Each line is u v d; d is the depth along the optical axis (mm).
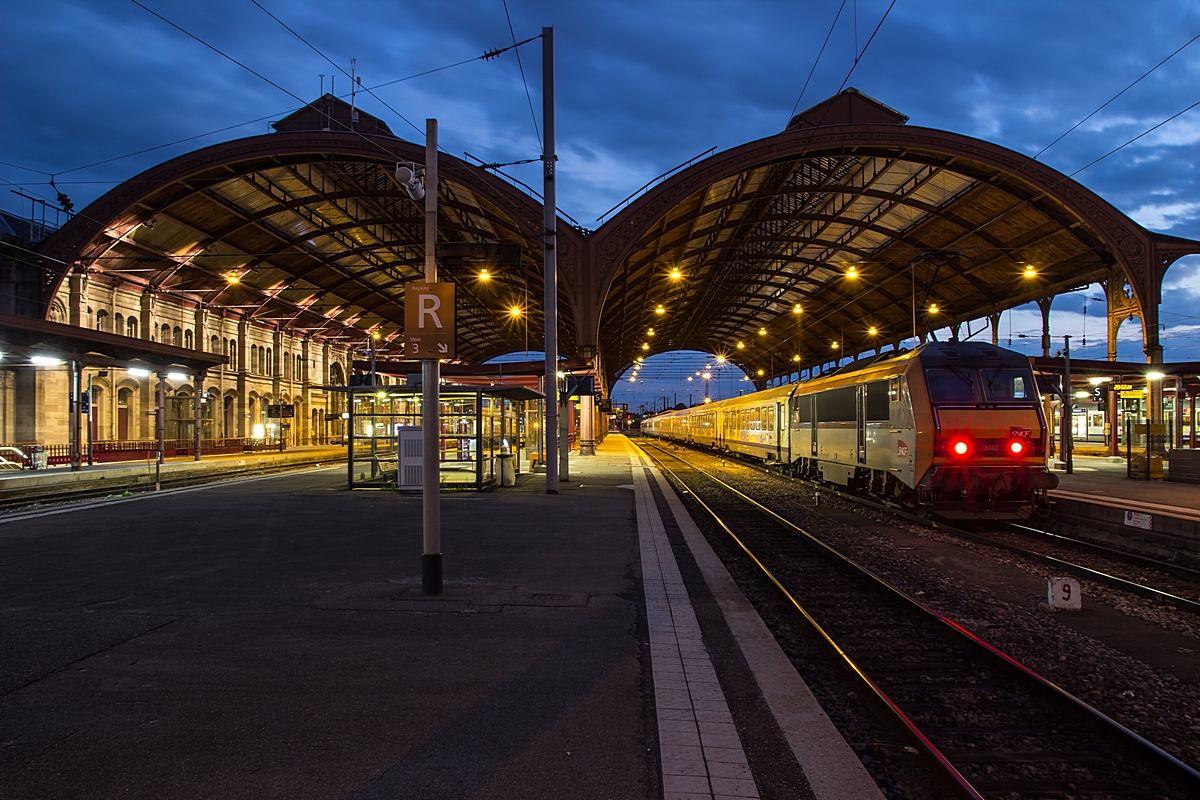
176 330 37406
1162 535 11547
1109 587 8266
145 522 12305
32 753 3645
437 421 7066
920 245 34094
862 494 18266
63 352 21359
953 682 5215
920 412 12859
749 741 3898
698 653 5281
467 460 18906
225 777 3408
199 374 27641
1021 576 8953
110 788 3295
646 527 11734
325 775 3439
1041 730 4406
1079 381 26844
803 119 29594
